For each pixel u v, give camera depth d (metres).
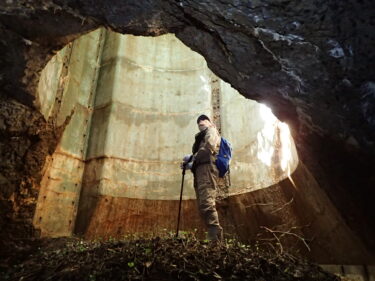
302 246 3.57
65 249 3.36
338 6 1.61
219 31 2.17
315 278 2.31
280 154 3.90
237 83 2.63
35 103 3.06
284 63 2.08
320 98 2.09
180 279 2.15
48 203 4.37
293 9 1.73
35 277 2.51
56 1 2.13
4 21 2.24
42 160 3.71
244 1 1.81
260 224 4.24
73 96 5.14
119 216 4.71
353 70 1.82
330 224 3.00
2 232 3.28
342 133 2.09
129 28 2.41
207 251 2.45
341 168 2.26
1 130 2.95
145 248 2.52
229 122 5.24
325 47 1.83
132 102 5.62
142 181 5.08
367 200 2.16
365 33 1.65
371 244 2.39
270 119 4.25
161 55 6.20
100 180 4.82
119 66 5.80
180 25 2.37
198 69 5.99
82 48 5.76
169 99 5.79
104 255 2.59
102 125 5.35
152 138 5.44
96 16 2.28
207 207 2.77
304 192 3.38
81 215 4.74
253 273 2.23
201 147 2.95
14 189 3.30
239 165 4.78
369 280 2.62
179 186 5.04
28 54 2.50
